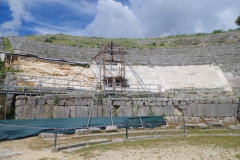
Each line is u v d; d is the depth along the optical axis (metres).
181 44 45.56
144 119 20.92
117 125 18.62
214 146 12.47
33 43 34.41
